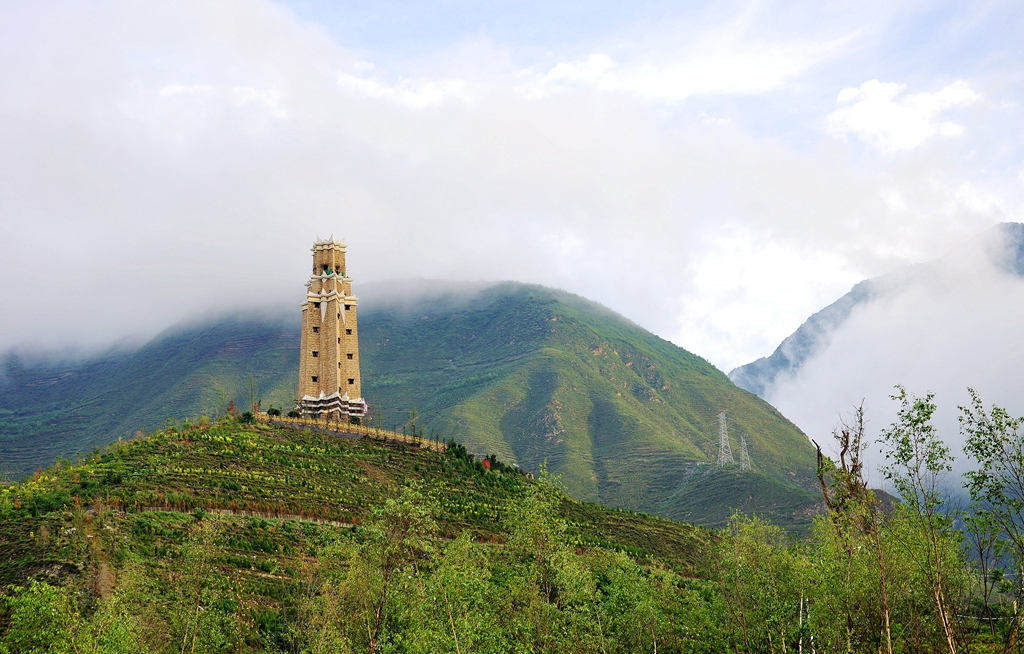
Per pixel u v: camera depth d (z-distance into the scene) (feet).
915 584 150.41
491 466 444.14
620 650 178.29
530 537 191.83
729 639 171.83
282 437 395.55
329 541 237.66
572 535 344.08
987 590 138.00
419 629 154.10
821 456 173.17
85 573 205.77
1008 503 132.87
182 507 276.62
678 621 179.52
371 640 156.87
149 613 172.24
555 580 185.78
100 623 157.17
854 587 155.53
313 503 314.35
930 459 140.26
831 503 179.32
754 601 172.45
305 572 225.76
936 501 139.03
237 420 410.31
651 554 343.26
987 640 147.54
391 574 163.32
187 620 173.06
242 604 197.67
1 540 223.30
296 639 186.39
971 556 143.33
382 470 381.19
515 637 172.96
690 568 323.37
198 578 188.44
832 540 167.63
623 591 182.80
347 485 347.77
